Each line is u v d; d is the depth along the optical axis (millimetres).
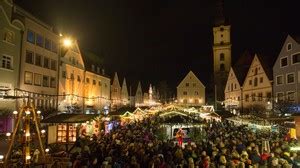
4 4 30359
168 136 23438
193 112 29203
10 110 29656
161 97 97688
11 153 13547
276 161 14383
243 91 55906
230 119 34188
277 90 45781
